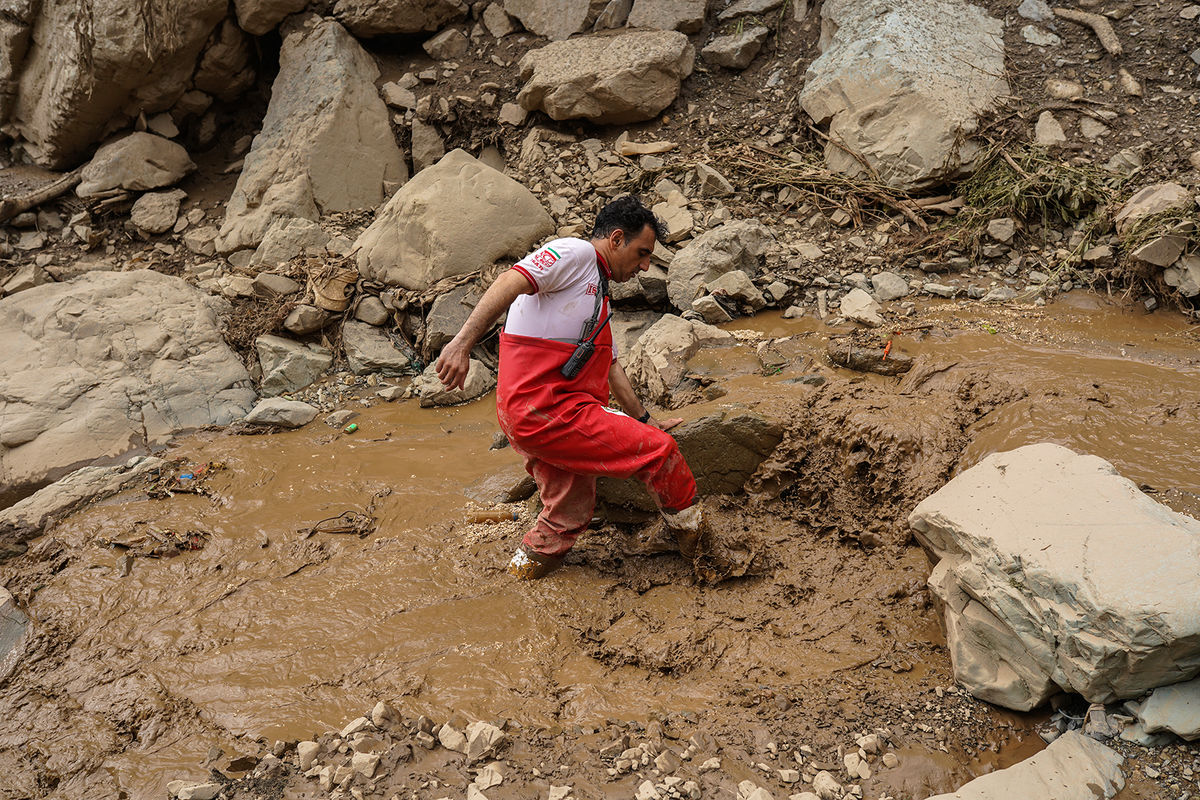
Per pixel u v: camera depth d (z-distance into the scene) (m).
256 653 3.36
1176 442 3.71
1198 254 5.23
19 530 4.37
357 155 7.44
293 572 3.87
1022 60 6.83
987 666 2.89
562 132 7.42
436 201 6.23
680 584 3.62
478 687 3.11
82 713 3.17
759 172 6.75
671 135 7.25
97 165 7.62
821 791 2.57
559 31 7.84
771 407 4.16
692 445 3.90
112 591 3.84
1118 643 2.49
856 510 3.80
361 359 5.90
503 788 2.64
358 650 3.34
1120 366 4.43
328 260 6.54
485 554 3.87
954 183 6.41
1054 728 2.76
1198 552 2.56
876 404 4.09
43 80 7.75
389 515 4.25
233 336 6.04
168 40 7.48
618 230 3.30
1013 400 4.10
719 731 2.83
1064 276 5.68
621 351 5.68
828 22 7.33
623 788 2.62
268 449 5.03
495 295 3.14
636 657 3.22
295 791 2.70
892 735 2.78
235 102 8.41
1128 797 2.45
